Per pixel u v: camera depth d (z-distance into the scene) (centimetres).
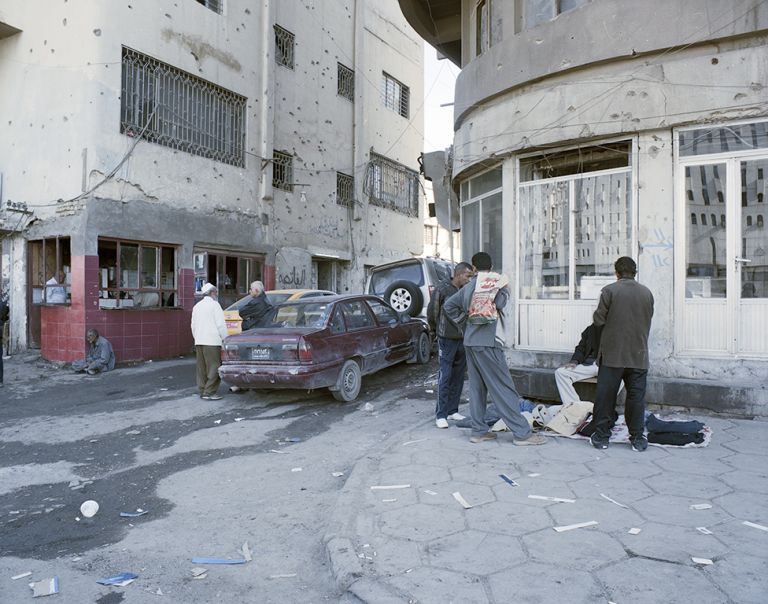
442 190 1148
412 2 1130
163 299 1306
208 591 325
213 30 1405
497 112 767
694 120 623
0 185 1300
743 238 618
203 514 446
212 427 714
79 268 1151
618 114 657
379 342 915
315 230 1806
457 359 629
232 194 1469
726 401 600
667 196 645
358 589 297
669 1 630
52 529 427
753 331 610
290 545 384
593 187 701
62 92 1200
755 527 345
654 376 644
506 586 289
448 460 501
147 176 1256
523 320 746
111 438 682
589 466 473
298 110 1738
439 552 329
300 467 551
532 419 600
